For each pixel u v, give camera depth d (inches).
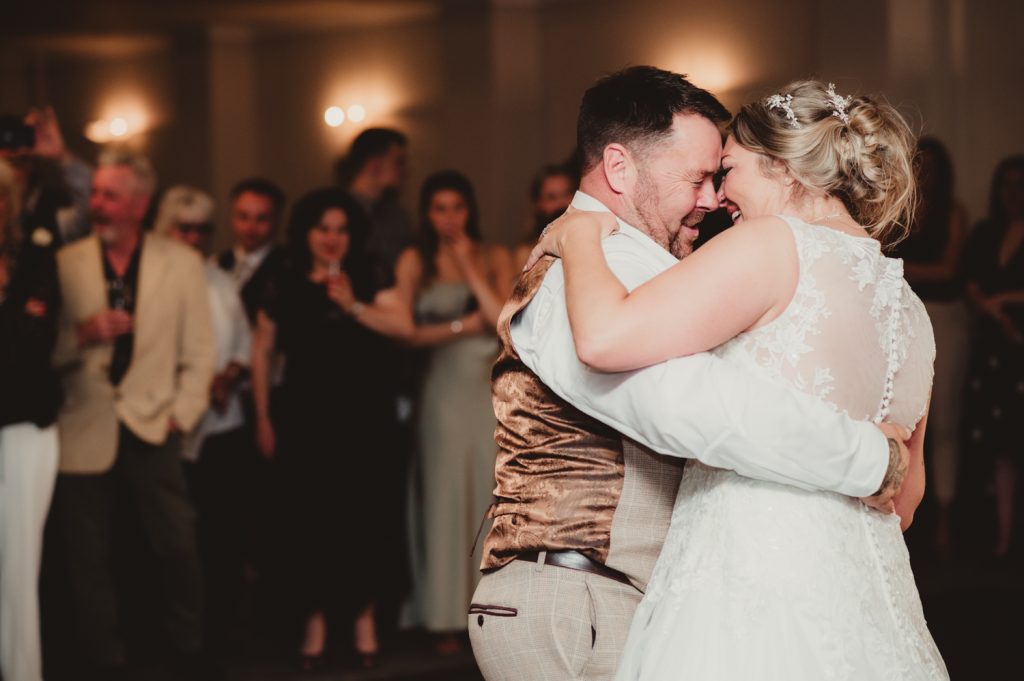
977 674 168.1
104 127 432.1
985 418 239.6
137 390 166.4
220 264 219.9
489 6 356.8
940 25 295.6
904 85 293.4
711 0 328.8
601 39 347.9
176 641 171.5
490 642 80.3
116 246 167.5
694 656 73.4
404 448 185.9
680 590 75.0
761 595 73.0
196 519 184.2
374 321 177.8
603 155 81.0
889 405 77.2
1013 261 239.1
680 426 72.1
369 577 178.2
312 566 177.0
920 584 221.1
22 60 442.9
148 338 166.7
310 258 180.7
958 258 248.2
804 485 73.2
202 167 412.2
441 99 371.9
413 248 186.4
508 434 82.2
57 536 168.2
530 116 359.9
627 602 78.7
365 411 178.5
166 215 217.9
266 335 185.5
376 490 179.3
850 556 74.7
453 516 182.4
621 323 70.8
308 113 400.2
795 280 73.7
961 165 297.1
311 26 395.5
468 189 184.9
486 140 359.6
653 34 339.0
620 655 77.9
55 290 150.4
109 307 165.3
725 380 71.9
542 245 80.1
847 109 78.5
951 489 245.9
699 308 71.4
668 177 80.0
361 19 383.9
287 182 406.3
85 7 370.0
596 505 79.0
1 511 147.7
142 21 390.0
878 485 72.6
